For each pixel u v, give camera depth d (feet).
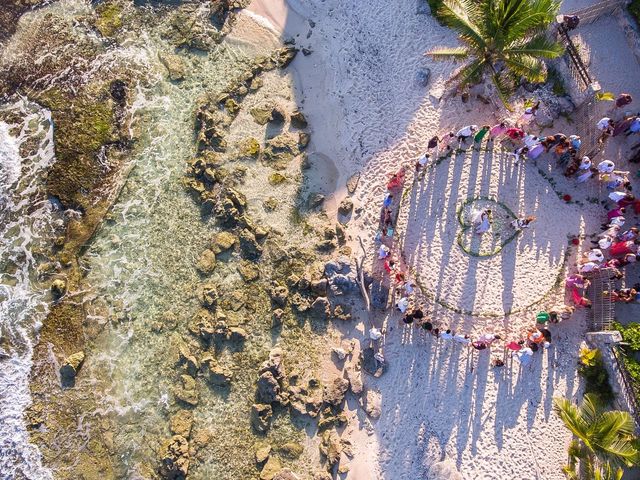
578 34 74.49
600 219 69.62
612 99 67.92
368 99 80.18
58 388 70.59
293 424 68.13
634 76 73.20
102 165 80.12
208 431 68.44
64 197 78.48
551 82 73.36
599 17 74.79
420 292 69.36
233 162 79.82
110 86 83.92
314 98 82.23
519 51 63.62
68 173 79.51
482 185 71.87
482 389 65.46
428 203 72.38
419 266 70.28
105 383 70.74
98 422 69.21
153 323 72.95
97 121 81.97
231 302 73.36
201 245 76.18
